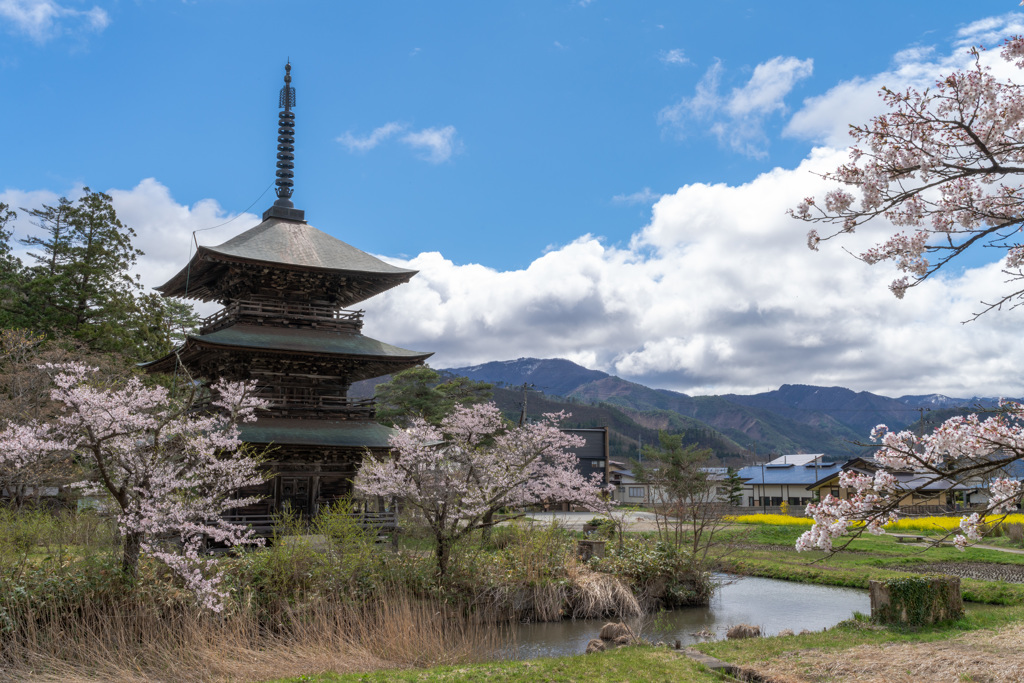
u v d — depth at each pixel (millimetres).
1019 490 7191
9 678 12930
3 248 47094
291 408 30875
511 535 26656
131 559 17000
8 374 32062
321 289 34031
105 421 16500
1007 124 7480
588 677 11906
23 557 16844
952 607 16500
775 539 41938
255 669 13898
